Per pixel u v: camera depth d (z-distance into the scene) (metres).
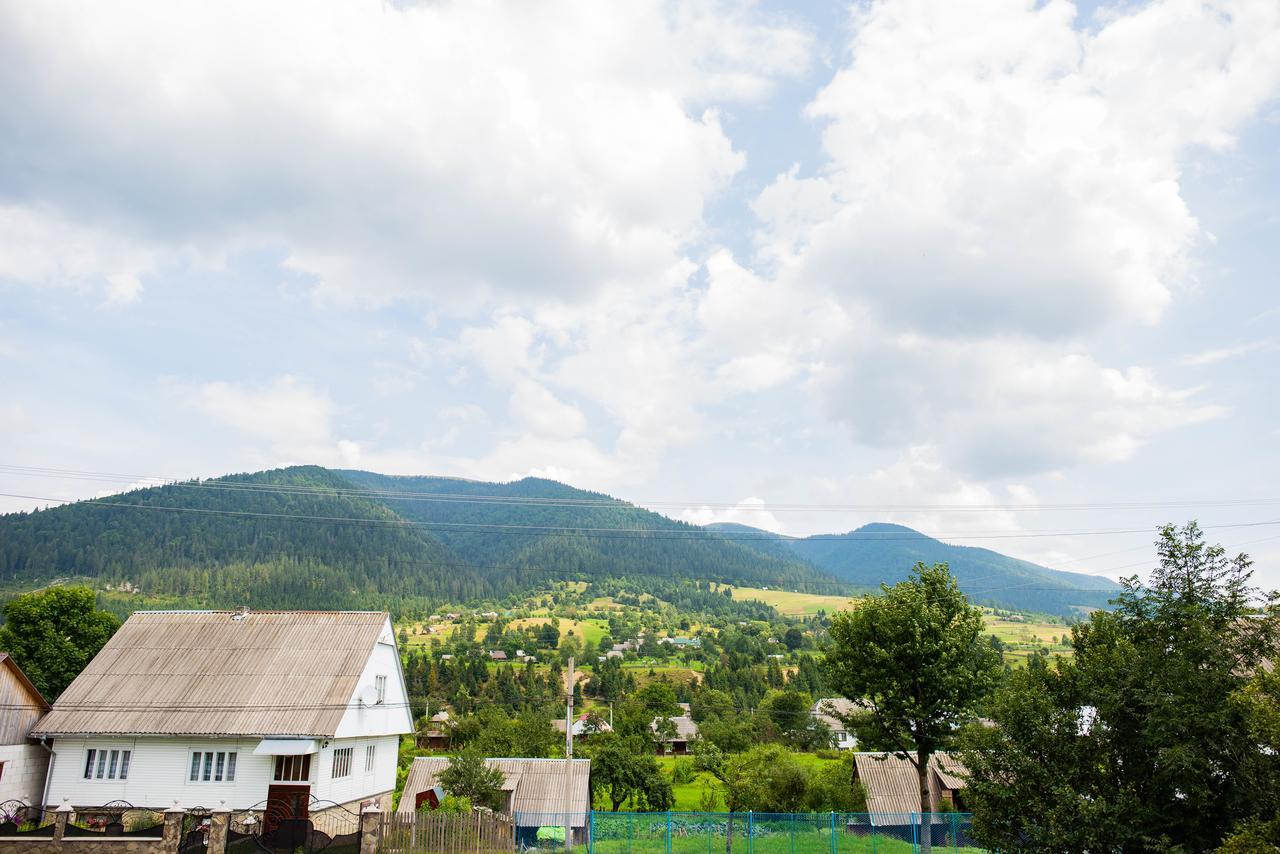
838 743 115.62
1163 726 19.69
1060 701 23.34
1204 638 20.58
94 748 38.62
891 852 38.06
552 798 50.44
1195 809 19.78
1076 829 20.56
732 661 195.50
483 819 31.22
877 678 41.09
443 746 102.75
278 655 42.72
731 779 55.53
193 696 40.03
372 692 43.44
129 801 37.59
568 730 40.19
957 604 42.34
